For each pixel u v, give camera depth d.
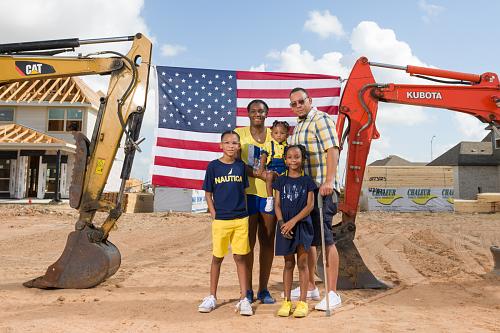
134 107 5.64
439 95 5.75
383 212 21.55
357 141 5.64
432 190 22.11
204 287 5.41
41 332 3.42
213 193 4.36
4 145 21.62
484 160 33.00
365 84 5.72
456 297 4.93
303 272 4.07
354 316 4.01
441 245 10.45
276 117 6.63
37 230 12.41
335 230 5.55
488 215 20.16
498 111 5.74
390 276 6.43
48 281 5.16
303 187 4.08
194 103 6.57
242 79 6.69
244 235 4.21
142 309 4.22
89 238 5.27
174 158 6.45
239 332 3.47
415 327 3.64
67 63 5.79
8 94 25.45
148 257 8.27
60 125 24.98
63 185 23.25
